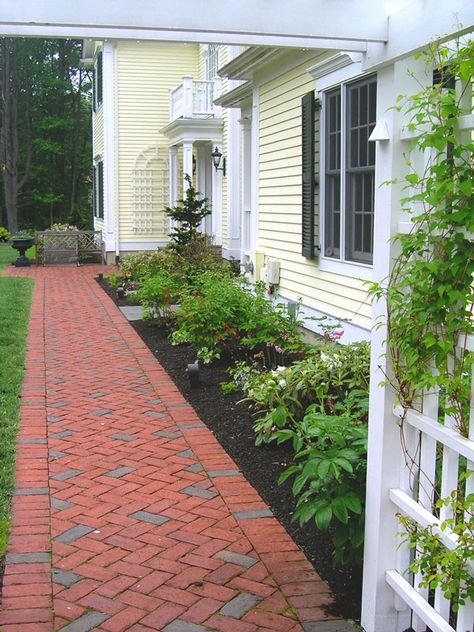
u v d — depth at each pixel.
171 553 3.42
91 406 5.94
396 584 2.67
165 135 19.52
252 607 2.97
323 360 5.16
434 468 2.56
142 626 2.83
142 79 19.45
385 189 2.68
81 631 2.80
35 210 36.31
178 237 13.90
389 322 2.60
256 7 2.67
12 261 20.56
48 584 3.14
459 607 2.26
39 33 2.65
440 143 2.26
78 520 3.78
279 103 9.43
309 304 8.55
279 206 9.58
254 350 7.08
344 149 7.23
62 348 8.33
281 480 3.32
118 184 19.72
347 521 2.96
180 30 2.66
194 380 6.41
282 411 3.91
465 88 2.27
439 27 2.34
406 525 2.57
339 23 2.65
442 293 2.32
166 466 4.56
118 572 3.25
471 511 2.17
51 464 4.59
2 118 33.25
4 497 4.07
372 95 6.71
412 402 2.61
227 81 15.58
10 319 10.09
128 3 2.61
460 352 2.40
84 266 19.42
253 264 10.51
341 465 2.95
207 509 3.91
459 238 2.28
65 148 35.00
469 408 2.28
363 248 7.11
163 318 9.56
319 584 3.15
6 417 5.56
